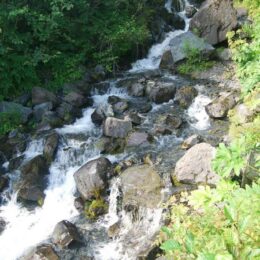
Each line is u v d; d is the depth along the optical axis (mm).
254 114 8234
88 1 12203
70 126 9898
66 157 8930
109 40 11914
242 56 7117
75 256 6645
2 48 9891
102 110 9984
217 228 2879
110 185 7832
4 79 10422
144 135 8922
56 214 7785
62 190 8352
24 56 10641
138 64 12719
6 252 6988
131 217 7094
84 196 7762
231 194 2912
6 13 10086
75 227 7180
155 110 10211
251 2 12820
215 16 12430
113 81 11625
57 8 10492
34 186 8320
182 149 8562
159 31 13633
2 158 9078
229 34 8914
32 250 6863
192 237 2564
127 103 10305
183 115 9906
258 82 6363
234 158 2971
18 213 7945
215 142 8539
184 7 14883
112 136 9156
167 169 7809
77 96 10625
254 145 3510
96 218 7453
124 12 13047
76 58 11688
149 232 6680
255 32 8406
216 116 9492
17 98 10586
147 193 7188
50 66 11461
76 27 12023
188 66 11914
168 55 12438
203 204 2996
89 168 7980
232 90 10453
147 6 13984
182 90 10602
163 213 6684
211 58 12078
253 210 2592
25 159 8945
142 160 8297
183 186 7250
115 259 6492
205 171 7250
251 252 2213
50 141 9023
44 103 10258
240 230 2354
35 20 10609
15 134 9555
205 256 2146
